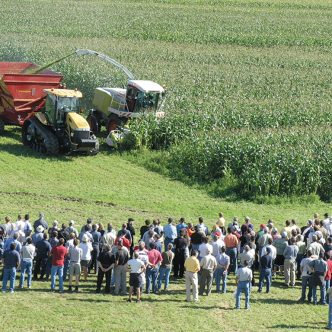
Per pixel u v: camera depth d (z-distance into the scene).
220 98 199.88
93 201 129.62
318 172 139.25
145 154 156.62
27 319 83.56
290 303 94.62
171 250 96.06
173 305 91.12
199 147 147.50
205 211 129.12
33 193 130.62
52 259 93.00
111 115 165.62
